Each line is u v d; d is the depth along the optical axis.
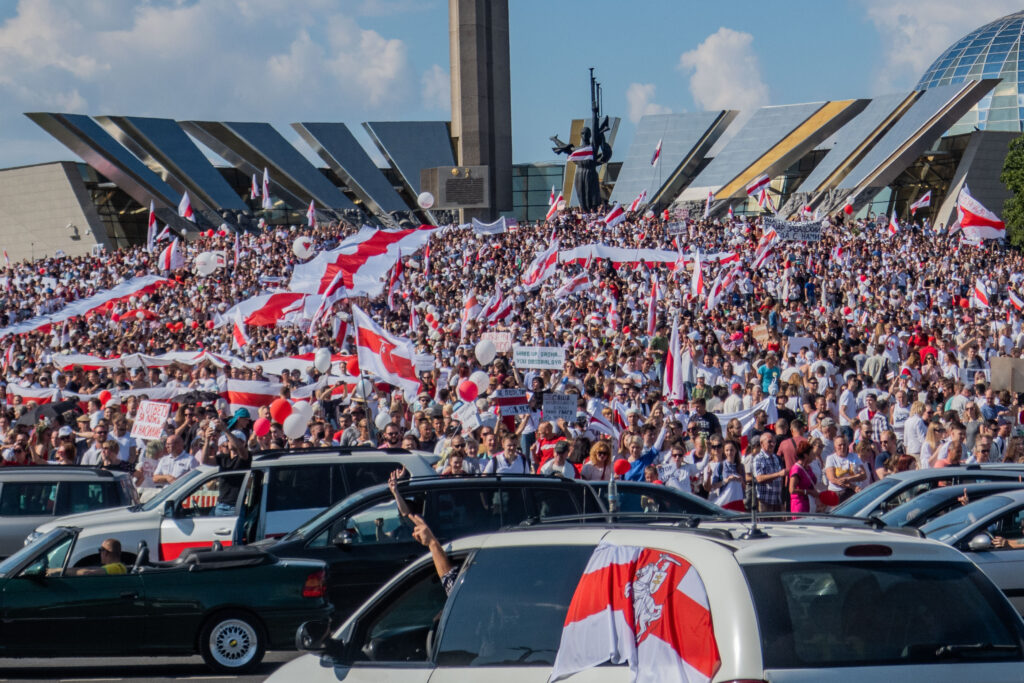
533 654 6.82
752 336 40.97
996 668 5.99
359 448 18.45
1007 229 111.56
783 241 78.38
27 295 76.06
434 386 29.44
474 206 135.50
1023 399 28.34
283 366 35.06
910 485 17.59
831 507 19.75
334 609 14.98
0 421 27.94
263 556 14.88
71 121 134.12
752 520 6.63
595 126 118.88
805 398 26.98
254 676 14.37
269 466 17.69
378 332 27.23
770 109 149.50
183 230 136.88
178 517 17.62
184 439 24.28
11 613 14.20
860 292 57.91
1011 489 16.55
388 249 48.34
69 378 34.78
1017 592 15.18
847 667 5.77
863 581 6.07
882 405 27.06
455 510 15.71
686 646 5.96
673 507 16.56
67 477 20.84
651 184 149.62
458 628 7.27
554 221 95.69
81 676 14.68
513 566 7.17
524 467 20.31
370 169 148.75
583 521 7.51
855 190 133.50
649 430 21.28
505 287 56.97
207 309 57.66
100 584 14.41
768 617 5.79
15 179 139.50
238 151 146.12
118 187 146.38
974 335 40.69
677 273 60.28
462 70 145.50
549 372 32.03
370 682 7.50
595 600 6.52
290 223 147.50
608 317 46.41
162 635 14.42
